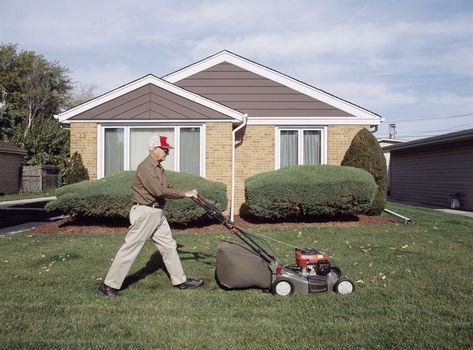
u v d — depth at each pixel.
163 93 12.89
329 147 14.36
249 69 14.89
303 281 5.68
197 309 5.09
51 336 4.27
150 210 5.73
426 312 4.95
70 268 7.02
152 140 5.84
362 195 11.60
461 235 10.05
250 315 4.88
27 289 5.88
